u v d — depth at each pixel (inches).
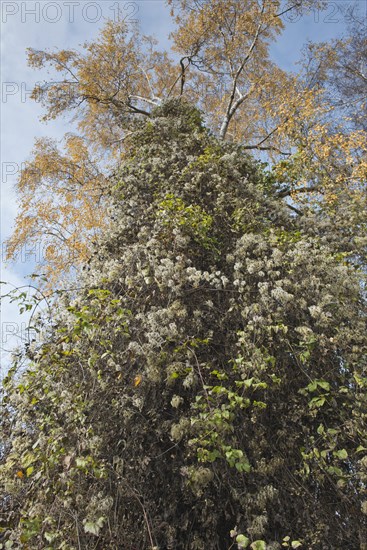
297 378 139.3
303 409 131.4
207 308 156.9
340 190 250.5
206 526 121.3
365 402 126.6
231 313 153.6
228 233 189.2
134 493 114.8
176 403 123.0
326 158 263.4
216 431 114.9
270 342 138.9
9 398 152.3
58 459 117.0
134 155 262.4
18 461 128.0
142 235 182.5
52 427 130.5
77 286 183.5
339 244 211.8
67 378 139.8
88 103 443.5
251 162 248.5
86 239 358.6
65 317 161.6
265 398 133.3
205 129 283.0
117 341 142.6
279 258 157.8
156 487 126.1
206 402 126.6
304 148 265.7
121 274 166.9
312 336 133.9
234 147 255.1
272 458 125.6
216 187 201.2
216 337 150.5
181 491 124.7
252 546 98.7
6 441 153.2
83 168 436.8
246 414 131.4
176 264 157.0
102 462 115.9
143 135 275.7
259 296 153.3
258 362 130.3
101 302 146.6
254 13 418.0
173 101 303.0
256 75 445.4
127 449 125.9
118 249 197.5
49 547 99.5
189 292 154.3
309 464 123.3
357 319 148.7
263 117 414.3
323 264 155.3
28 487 125.0
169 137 265.7
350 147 260.4
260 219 202.4
